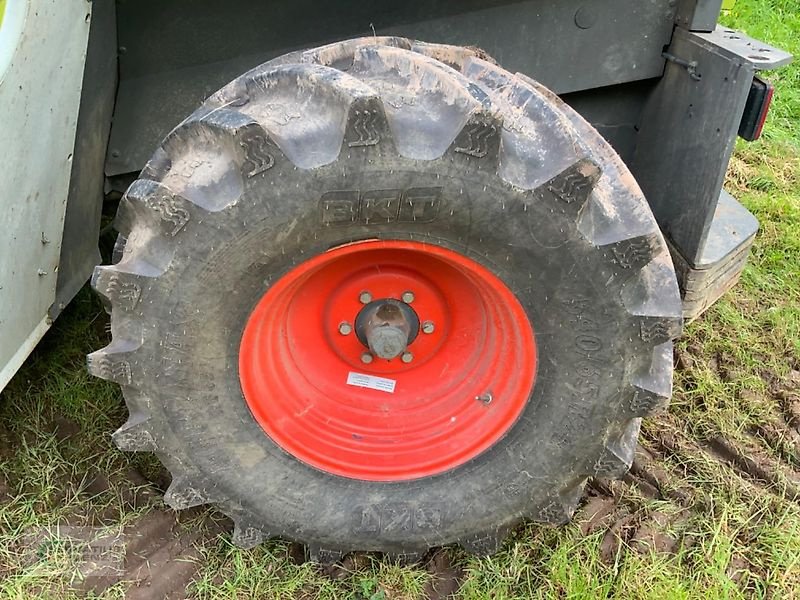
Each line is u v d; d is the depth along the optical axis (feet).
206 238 6.20
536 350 6.95
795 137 16.98
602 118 9.30
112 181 9.11
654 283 6.98
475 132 5.93
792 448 9.47
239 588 7.69
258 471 7.36
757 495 8.78
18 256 7.00
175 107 8.45
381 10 8.11
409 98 6.32
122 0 7.77
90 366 6.59
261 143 5.90
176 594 7.64
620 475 7.53
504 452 7.39
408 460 7.59
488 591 7.68
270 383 7.38
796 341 11.02
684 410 10.02
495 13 8.22
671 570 7.94
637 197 7.09
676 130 8.66
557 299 6.64
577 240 6.35
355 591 7.73
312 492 7.49
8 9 6.08
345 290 7.44
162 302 6.41
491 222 6.30
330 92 6.07
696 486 8.93
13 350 7.36
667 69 8.73
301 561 8.07
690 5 8.22
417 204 6.19
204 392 6.89
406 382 7.94
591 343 6.79
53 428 9.20
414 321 7.61
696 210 8.47
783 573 8.01
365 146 5.92
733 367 10.68
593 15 8.34
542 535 8.24
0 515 8.09
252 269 6.41
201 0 7.85
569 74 8.63
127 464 8.84
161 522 8.26
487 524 7.68
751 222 9.53
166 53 8.13
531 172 6.25
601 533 8.28
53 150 7.18
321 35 8.19
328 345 7.78
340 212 6.19
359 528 7.58
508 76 7.11
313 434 7.59
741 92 7.63
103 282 6.33
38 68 6.57
